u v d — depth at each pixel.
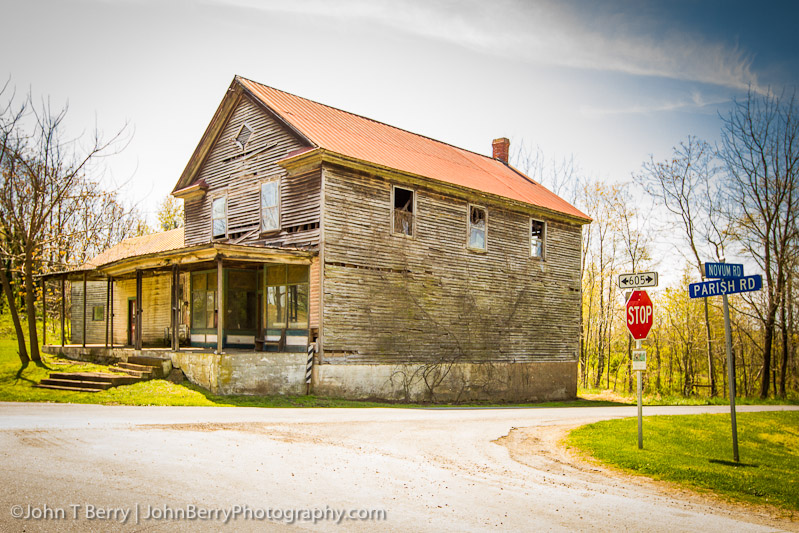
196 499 6.67
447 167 26.05
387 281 21.73
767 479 9.52
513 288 26.92
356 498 7.03
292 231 21.20
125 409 14.33
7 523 5.77
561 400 29.03
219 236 24.77
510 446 11.12
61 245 28.53
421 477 8.19
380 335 21.33
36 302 31.36
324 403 18.19
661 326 48.25
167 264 20.20
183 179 26.50
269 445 9.66
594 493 7.95
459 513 6.70
